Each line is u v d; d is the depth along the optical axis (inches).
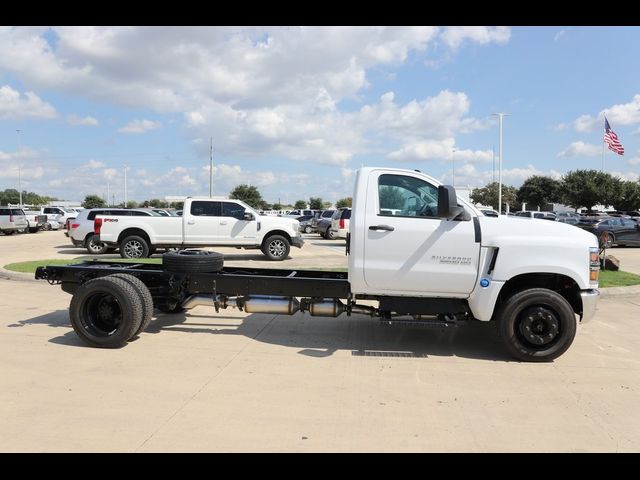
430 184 231.0
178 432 148.1
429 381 196.1
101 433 146.7
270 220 626.8
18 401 169.8
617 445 144.5
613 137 1664.6
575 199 2640.3
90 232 703.1
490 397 180.1
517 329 221.0
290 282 245.8
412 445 142.4
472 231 223.0
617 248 959.6
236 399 174.1
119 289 232.5
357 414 163.2
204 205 623.5
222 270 281.7
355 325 287.3
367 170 231.9
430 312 232.7
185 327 277.7
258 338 256.5
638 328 290.7
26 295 371.9
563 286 235.5
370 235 225.9
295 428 152.0
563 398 180.1
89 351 229.5
